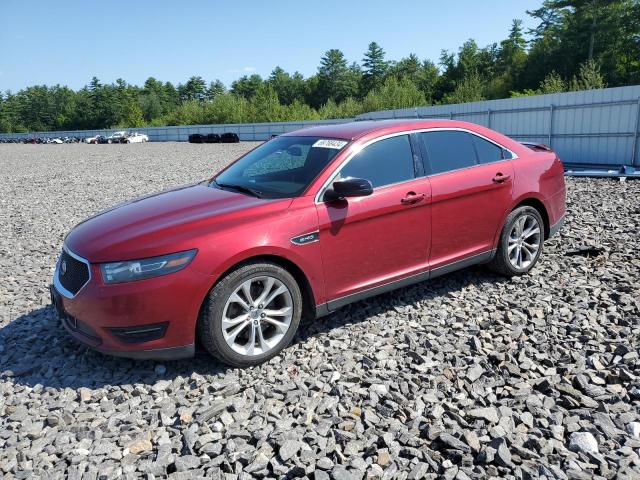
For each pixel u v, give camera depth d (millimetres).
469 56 91750
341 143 4238
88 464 2736
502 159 4996
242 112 78000
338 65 114812
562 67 61812
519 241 5082
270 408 3170
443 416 3010
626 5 60250
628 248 5871
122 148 46625
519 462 2635
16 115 158000
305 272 3811
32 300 5230
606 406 3051
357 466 2633
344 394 3287
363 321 4336
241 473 2631
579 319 4145
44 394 3441
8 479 2650
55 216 10195
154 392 3406
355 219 3994
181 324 3422
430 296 4797
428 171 4469
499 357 3615
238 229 3555
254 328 3652
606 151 16156
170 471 2705
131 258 3385
